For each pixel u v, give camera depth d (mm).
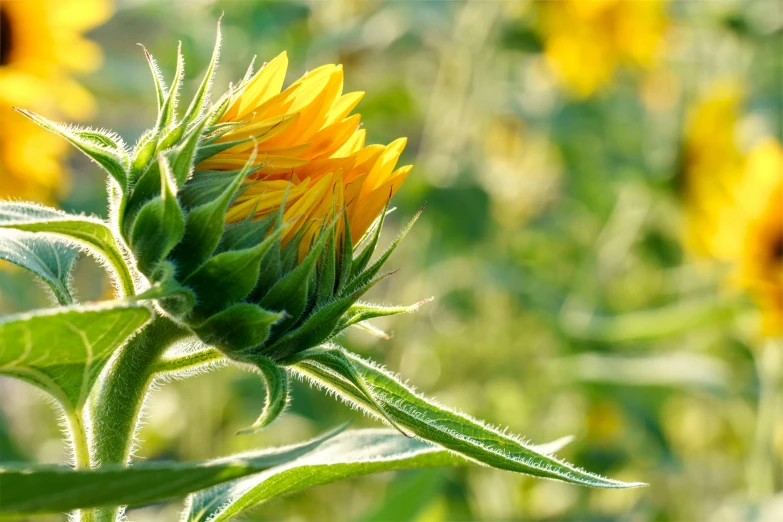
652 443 1762
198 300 787
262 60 1774
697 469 1968
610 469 1836
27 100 1364
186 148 789
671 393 1731
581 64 2047
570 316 1885
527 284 1951
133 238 788
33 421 1791
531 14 2014
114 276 805
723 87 1836
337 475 854
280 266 799
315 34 1871
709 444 2078
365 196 814
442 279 1964
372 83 1901
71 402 771
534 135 2180
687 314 1660
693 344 1985
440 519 1435
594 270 1958
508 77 2297
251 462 735
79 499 725
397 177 817
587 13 2016
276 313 785
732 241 1581
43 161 1408
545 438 1869
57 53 1411
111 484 723
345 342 1686
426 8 1876
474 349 1936
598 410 1880
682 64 2148
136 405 814
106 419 812
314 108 816
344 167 815
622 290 2143
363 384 801
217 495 876
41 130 1400
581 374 1729
